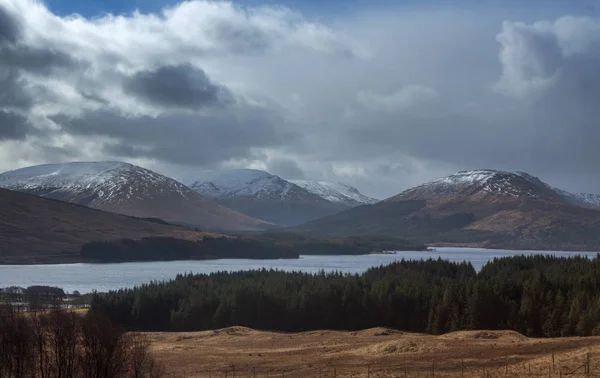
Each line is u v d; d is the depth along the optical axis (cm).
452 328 15425
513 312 15125
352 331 16038
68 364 8919
